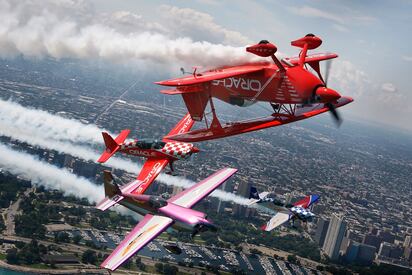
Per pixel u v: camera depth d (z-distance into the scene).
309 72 43.72
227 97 45.97
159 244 129.25
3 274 101.12
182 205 49.72
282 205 84.69
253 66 44.88
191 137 46.25
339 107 45.97
